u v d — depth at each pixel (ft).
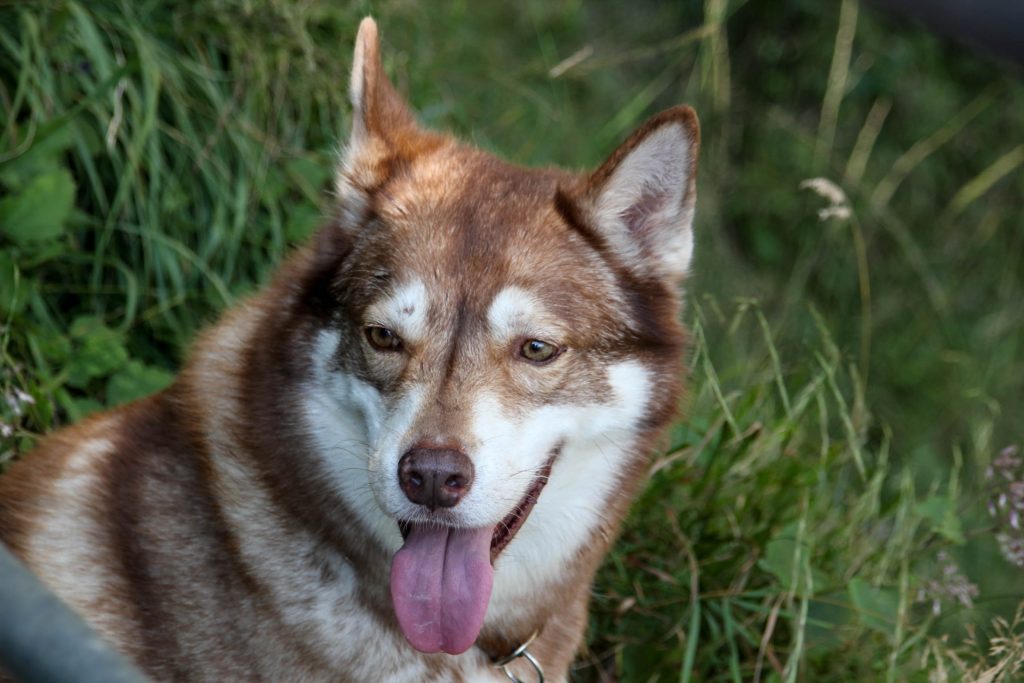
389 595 12.48
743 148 30.32
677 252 13.30
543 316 11.86
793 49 30.99
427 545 11.93
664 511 17.58
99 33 19.06
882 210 28.30
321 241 12.96
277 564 12.20
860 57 30.55
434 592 11.76
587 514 13.30
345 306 12.21
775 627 17.13
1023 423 27.32
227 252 19.31
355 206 12.88
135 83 19.13
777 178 29.37
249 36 20.07
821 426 19.25
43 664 6.31
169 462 12.74
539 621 13.42
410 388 11.54
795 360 22.61
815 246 28.71
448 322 11.67
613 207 12.70
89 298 18.30
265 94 20.10
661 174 12.94
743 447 17.65
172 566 12.32
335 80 20.88
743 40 31.37
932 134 30.40
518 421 11.78
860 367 27.53
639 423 13.10
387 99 14.01
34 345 16.39
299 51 20.65
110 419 13.57
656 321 13.12
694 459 17.85
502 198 12.61
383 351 11.82
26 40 17.83
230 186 19.69
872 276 28.94
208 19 19.90
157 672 12.32
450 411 11.34
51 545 12.63
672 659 16.46
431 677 12.66
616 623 16.98
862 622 16.29
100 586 12.39
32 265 17.29
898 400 27.61
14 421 15.61
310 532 12.29
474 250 11.97
